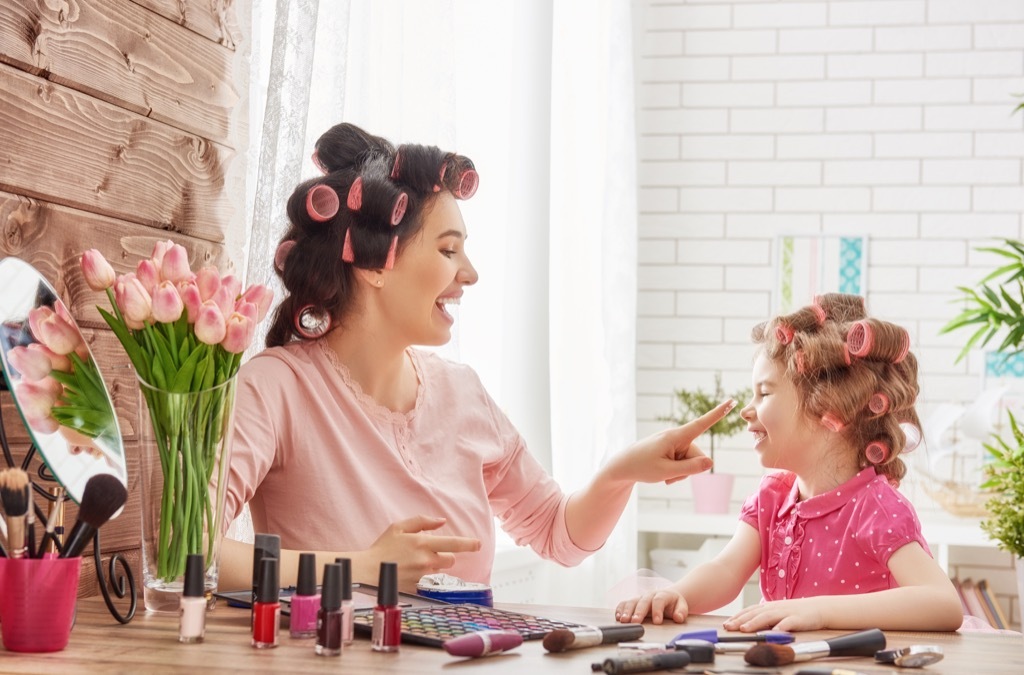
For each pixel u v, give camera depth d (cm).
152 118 144
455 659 94
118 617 109
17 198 122
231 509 134
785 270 403
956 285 393
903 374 175
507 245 282
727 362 405
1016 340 341
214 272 116
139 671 87
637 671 91
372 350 154
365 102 191
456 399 166
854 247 399
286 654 95
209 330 111
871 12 402
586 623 124
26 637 94
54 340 111
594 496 166
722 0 410
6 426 122
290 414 146
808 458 175
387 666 90
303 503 146
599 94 338
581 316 318
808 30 405
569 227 315
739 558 181
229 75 160
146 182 143
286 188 162
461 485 160
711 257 408
